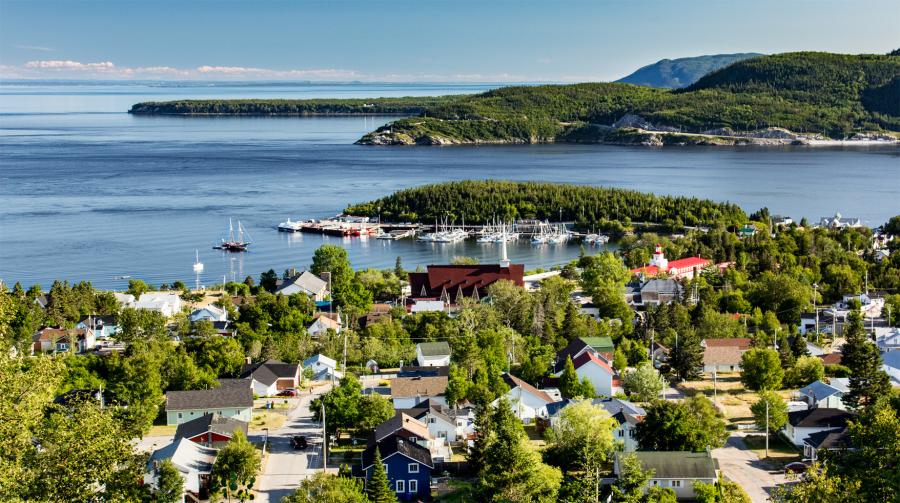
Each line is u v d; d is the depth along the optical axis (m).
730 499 109.56
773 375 165.00
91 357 167.00
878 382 147.50
